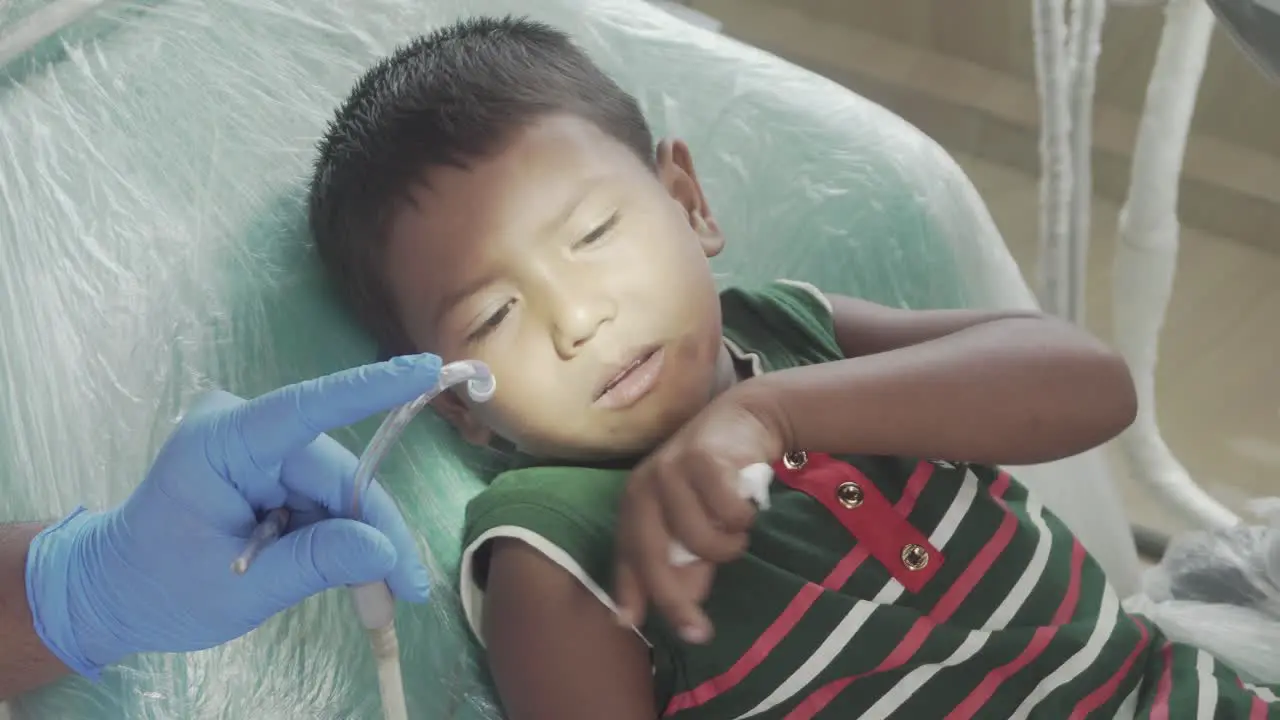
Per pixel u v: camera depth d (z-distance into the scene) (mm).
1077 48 1237
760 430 925
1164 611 1159
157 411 985
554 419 962
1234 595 1191
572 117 982
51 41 1110
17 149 1046
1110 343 1842
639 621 857
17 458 936
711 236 1079
